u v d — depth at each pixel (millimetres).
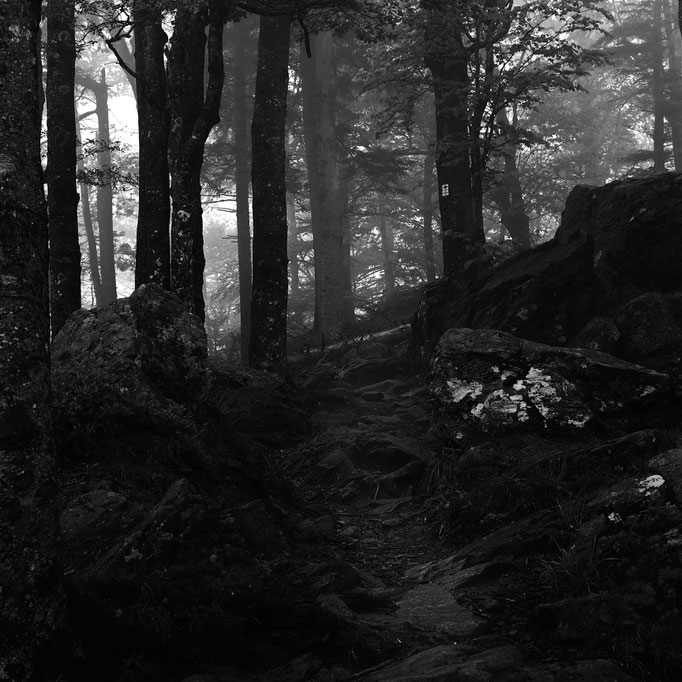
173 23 9812
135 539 4605
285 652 4277
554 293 10383
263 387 10375
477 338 7656
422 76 14086
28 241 3350
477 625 4539
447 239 13977
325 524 6672
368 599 4980
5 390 3236
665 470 5176
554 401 7055
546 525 5504
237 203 26172
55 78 12258
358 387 13578
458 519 6348
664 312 8281
